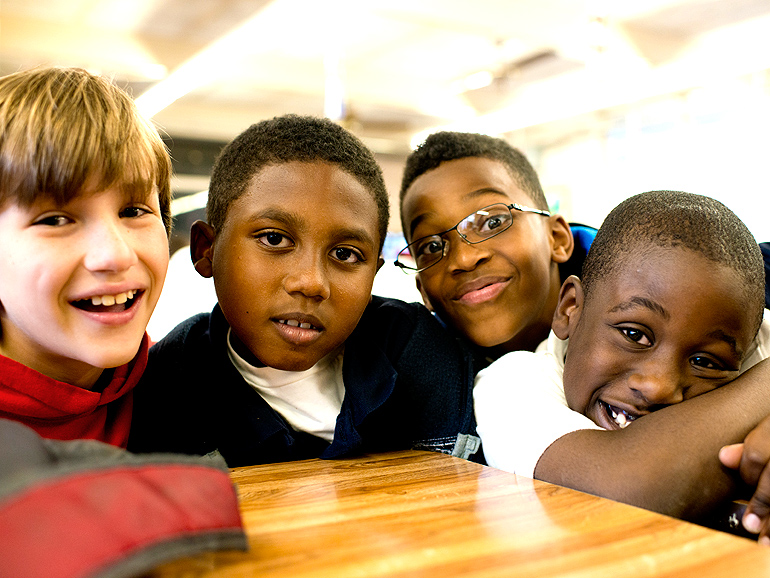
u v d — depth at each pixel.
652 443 0.63
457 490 0.56
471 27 4.60
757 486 0.59
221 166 0.87
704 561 0.38
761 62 5.32
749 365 0.83
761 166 5.75
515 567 0.38
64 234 0.57
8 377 0.61
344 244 0.80
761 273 0.74
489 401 0.84
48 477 0.32
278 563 0.39
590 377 0.77
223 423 0.84
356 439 0.76
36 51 4.93
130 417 0.76
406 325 0.97
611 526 0.45
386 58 6.19
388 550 0.41
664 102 6.51
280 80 6.11
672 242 0.71
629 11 5.08
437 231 1.09
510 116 7.16
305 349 0.80
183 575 0.37
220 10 4.83
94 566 0.29
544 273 1.13
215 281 0.84
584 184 7.77
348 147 0.84
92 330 0.60
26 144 0.55
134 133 0.63
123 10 4.85
